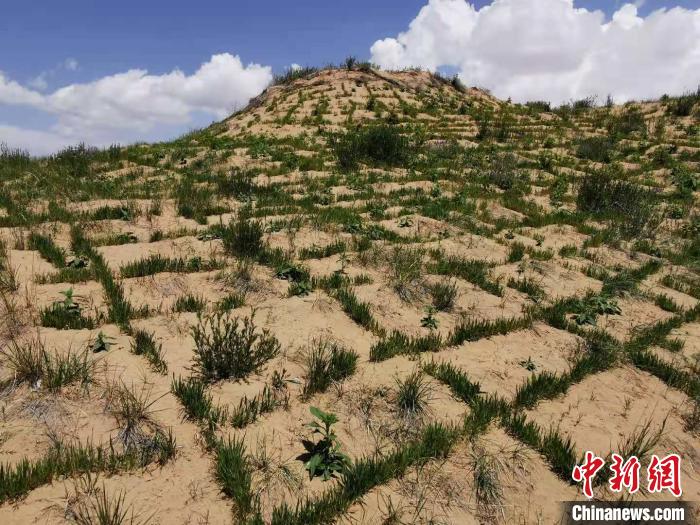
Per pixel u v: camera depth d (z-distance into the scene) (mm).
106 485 2867
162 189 10469
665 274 7625
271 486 3002
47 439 3129
